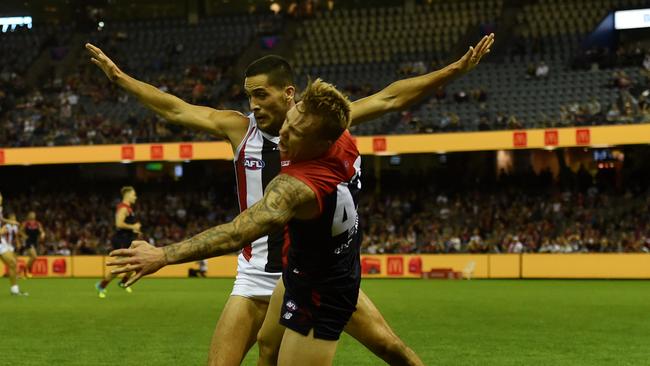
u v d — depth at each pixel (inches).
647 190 1262.3
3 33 1761.8
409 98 218.2
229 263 1227.2
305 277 169.0
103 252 1331.2
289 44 1652.3
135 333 473.1
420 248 1229.7
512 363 358.3
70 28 1768.0
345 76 1539.1
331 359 171.9
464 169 1380.4
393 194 1373.0
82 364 356.8
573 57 1433.3
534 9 1577.3
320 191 158.4
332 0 1732.3
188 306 665.6
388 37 1612.9
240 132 217.6
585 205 1256.2
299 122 157.0
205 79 1551.4
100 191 1478.8
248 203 216.4
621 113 1218.6
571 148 1327.5
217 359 204.7
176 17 1785.2
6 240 797.9
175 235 1359.5
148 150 1258.0
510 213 1272.1
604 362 361.4
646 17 1451.8
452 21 1610.5
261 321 210.8
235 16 1758.1
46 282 1073.5
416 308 644.7
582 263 1107.3
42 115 1472.7
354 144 173.0
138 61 1641.2
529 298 752.3
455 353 389.1
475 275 1141.7
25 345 420.8
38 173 1503.4
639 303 691.4
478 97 1362.0
